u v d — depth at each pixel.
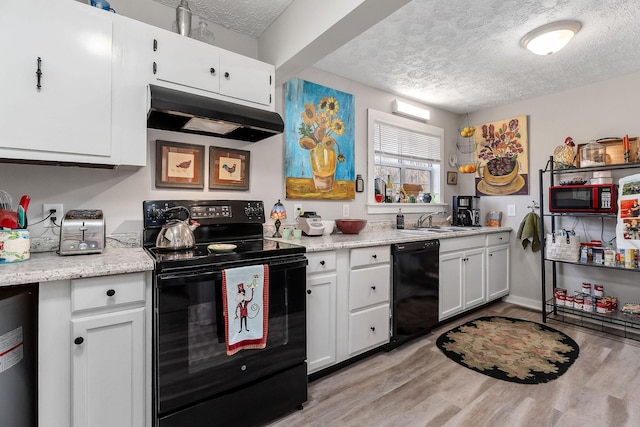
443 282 2.78
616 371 2.06
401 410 1.69
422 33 2.17
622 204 2.56
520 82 2.99
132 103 1.56
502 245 3.46
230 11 2.01
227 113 1.72
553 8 1.88
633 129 2.76
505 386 1.90
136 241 1.85
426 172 3.78
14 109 1.30
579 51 2.39
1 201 1.46
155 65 1.62
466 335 2.66
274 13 2.04
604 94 2.92
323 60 2.57
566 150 2.95
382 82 3.02
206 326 1.42
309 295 1.90
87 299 1.22
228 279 1.45
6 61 1.28
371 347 2.24
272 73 2.05
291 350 1.69
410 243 2.46
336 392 1.86
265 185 2.41
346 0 1.53
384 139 3.28
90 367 1.23
